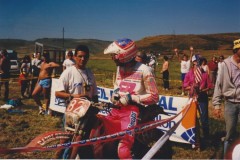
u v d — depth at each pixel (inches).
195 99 296.4
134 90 186.1
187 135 294.0
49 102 435.2
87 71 209.2
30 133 340.2
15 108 482.3
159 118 311.9
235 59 236.5
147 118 192.2
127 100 175.2
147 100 182.7
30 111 459.5
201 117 310.8
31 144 154.3
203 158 271.1
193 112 291.9
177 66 1904.5
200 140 297.4
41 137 159.0
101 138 158.4
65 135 164.6
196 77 306.8
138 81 185.9
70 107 165.2
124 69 188.4
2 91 700.7
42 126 372.8
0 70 571.8
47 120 404.2
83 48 204.1
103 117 172.9
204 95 310.2
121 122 174.4
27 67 619.2
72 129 166.7
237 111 238.2
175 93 717.3
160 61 2420.0
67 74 203.6
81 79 204.8
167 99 308.8
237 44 232.7
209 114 449.4
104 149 170.7
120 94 188.1
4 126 364.5
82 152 167.2
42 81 430.0
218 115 246.5
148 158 173.9
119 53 182.4
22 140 313.6
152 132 195.9
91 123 167.8
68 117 163.2
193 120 291.4
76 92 203.5
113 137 161.9
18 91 708.7
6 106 478.3
